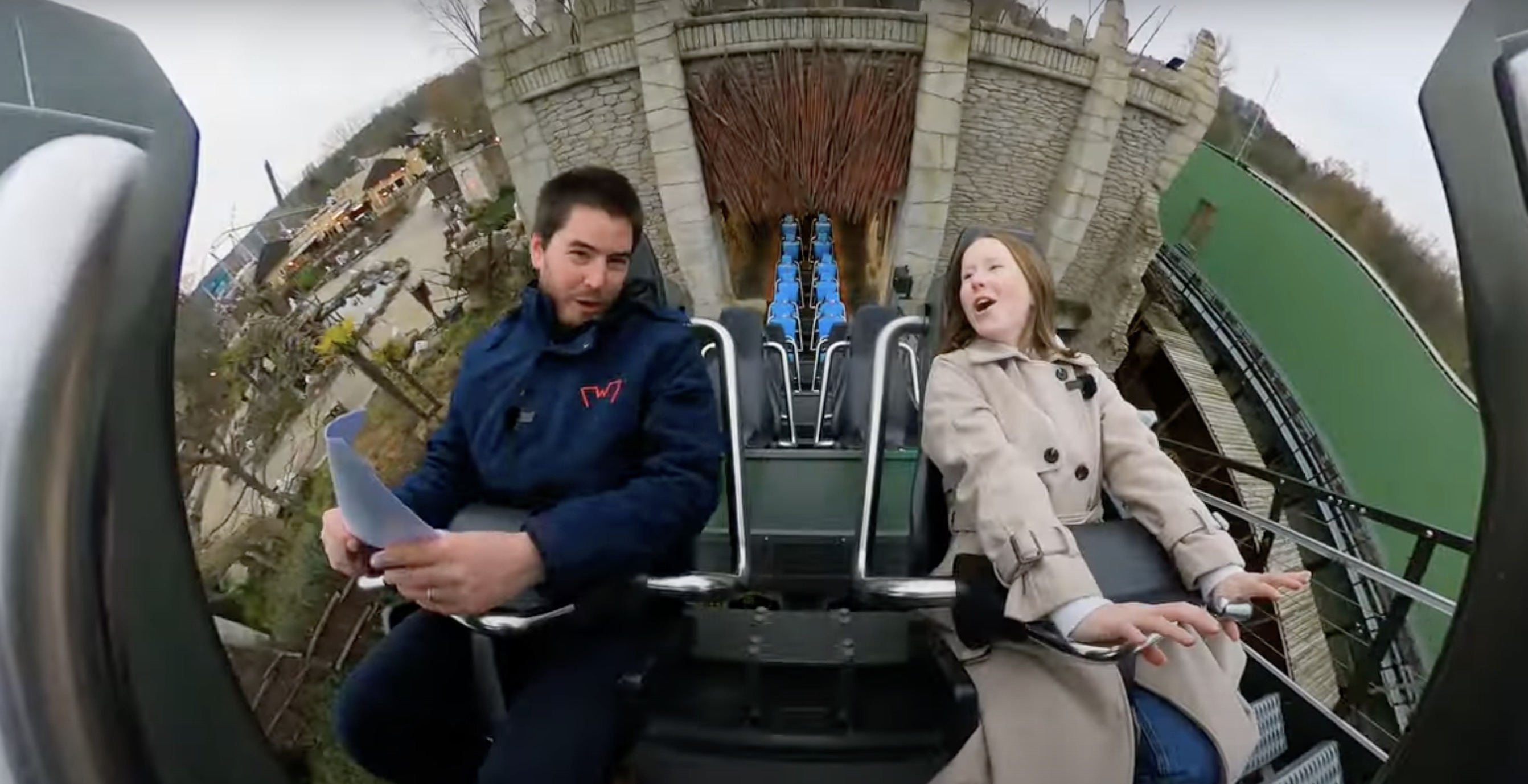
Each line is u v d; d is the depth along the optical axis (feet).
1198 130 17.93
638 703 3.43
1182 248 18.29
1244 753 3.58
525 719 3.29
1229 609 3.17
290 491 20.58
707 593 3.48
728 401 4.92
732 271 22.54
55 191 1.38
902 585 3.50
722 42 20.01
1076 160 19.47
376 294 22.41
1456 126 1.65
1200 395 17.66
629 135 20.06
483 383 3.65
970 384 3.91
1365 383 14.34
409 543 2.43
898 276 16.39
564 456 3.45
